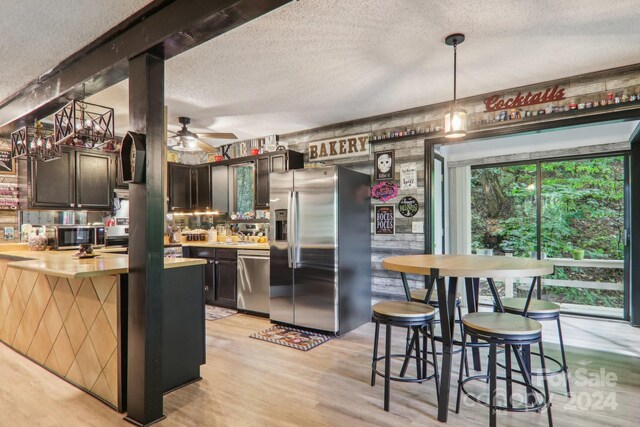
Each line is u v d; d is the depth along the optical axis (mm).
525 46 2643
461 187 5262
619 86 3008
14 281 3266
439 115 3893
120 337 2201
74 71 2678
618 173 4402
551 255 4773
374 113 4238
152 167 2129
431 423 2051
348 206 3875
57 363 2719
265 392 2424
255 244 4785
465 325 2033
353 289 3945
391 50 2695
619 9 2174
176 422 2066
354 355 3109
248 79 3215
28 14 2098
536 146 4723
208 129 4910
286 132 5066
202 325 2691
